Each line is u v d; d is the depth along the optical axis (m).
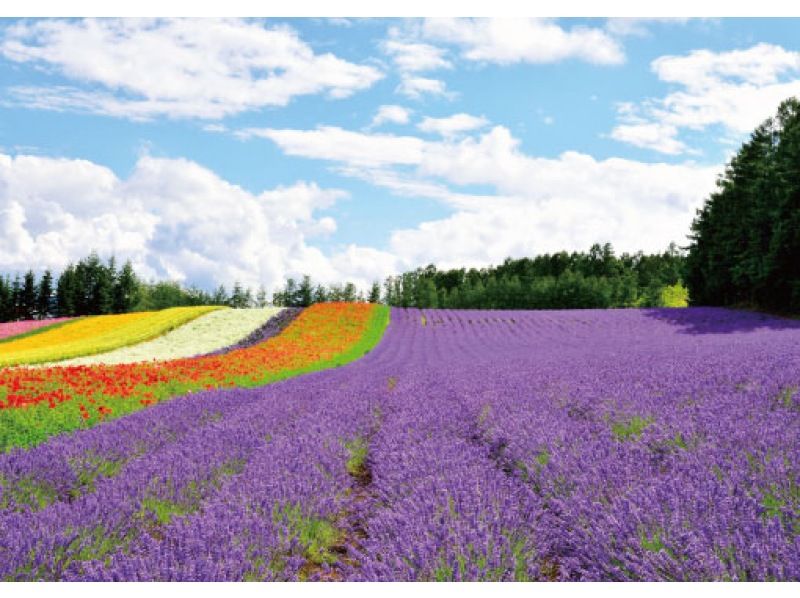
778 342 15.14
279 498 4.32
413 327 39.12
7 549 3.38
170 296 96.06
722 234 40.06
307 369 19.69
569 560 3.31
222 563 3.21
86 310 83.88
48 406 9.48
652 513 3.40
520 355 20.78
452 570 3.08
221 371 15.34
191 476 5.02
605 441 5.19
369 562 3.25
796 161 34.22
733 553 2.95
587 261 107.19
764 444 4.55
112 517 4.00
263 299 101.75
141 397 11.06
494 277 105.12
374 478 5.28
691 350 14.23
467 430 6.86
